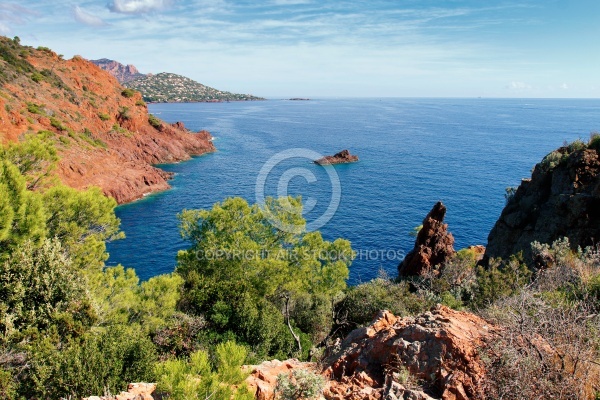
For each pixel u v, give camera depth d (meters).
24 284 15.62
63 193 17.67
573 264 18.45
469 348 8.04
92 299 17.09
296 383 7.84
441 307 10.06
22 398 12.74
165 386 6.89
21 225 15.06
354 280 49.19
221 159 131.62
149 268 52.31
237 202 26.64
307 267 26.42
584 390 7.02
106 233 19.64
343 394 8.03
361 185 95.69
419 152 144.25
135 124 129.62
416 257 39.28
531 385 6.99
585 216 30.75
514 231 38.34
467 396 7.32
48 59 128.50
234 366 7.59
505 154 139.50
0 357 13.84
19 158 17.44
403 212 74.69
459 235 63.84
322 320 27.23
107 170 87.56
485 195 86.44
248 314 21.58
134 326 17.72
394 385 7.79
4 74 97.44
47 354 13.63
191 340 19.95
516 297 10.75
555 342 7.75
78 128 104.50
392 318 11.02
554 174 36.06
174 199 85.69
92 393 13.09
